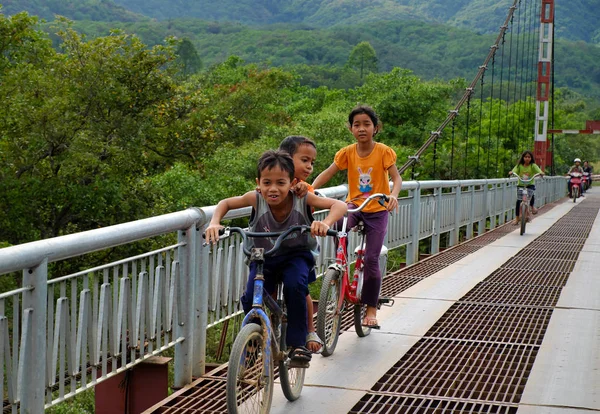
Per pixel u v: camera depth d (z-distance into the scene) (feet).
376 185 16.89
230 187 66.90
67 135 57.11
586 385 14.12
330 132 91.45
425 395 13.55
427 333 18.37
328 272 15.40
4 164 55.88
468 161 102.22
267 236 11.19
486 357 16.28
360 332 17.49
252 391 11.15
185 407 12.83
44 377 9.75
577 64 525.75
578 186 90.74
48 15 578.66
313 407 12.79
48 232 57.52
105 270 11.46
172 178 63.46
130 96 62.18
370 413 12.68
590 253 34.96
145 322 12.74
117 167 58.65
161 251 13.00
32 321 9.57
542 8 113.39
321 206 11.55
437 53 528.63
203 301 14.32
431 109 119.14
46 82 60.29
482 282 25.85
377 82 131.03
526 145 125.08
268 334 11.18
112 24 468.75
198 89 73.56
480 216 44.80
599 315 20.49
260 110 111.86
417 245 30.22
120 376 13.71
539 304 22.02
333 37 498.28
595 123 113.39
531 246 38.01
